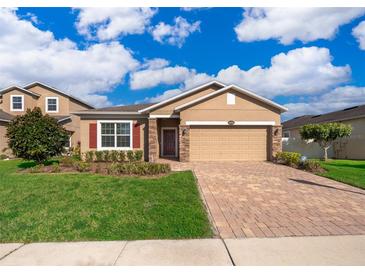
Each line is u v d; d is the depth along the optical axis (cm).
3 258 378
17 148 1225
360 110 2164
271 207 621
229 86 1597
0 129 2061
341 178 971
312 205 636
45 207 620
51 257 379
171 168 1273
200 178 998
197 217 540
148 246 412
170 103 1705
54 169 1168
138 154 1666
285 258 368
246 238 439
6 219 541
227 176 1044
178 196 704
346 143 2041
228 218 543
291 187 842
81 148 1709
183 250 396
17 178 1005
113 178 974
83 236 453
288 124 3438
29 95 2458
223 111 1622
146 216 548
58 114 2539
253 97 1619
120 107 2030
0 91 2412
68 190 788
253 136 1647
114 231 472
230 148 1647
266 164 1452
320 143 1805
